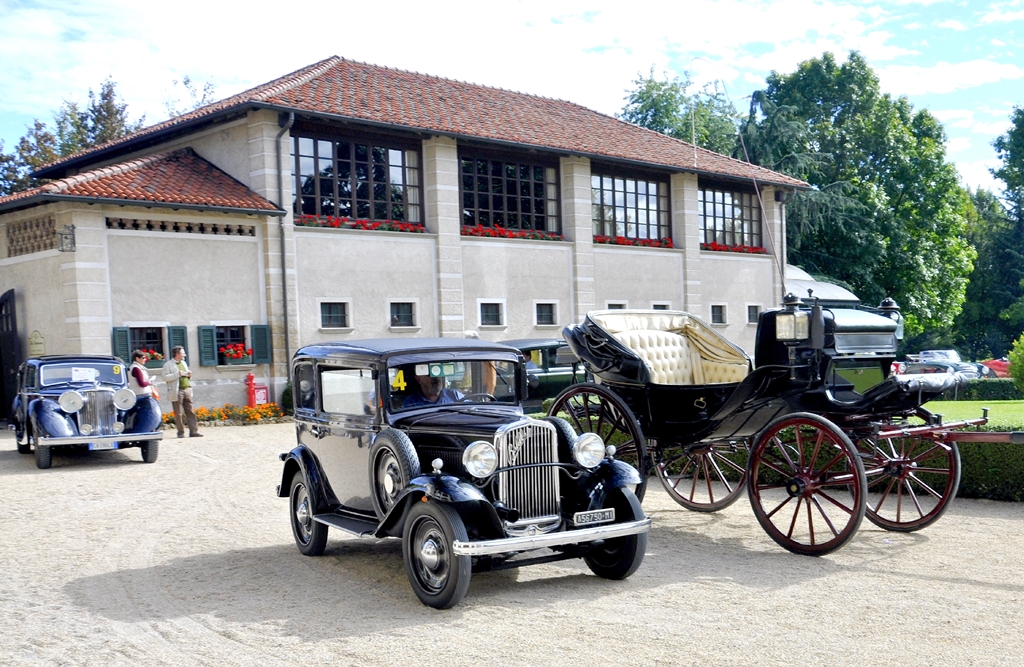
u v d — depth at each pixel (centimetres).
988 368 3388
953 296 4488
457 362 736
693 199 2897
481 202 2428
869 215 4034
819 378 757
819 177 4212
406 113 2250
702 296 2925
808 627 544
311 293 2084
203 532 893
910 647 502
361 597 643
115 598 657
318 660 507
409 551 631
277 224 2025
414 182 2314
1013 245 6212
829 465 725
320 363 780
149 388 1458
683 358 970
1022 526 824
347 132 2175
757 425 814
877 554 734
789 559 730
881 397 746
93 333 1764
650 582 666
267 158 2017
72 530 912
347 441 736
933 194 4306
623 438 1145
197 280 1917
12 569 755
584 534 622
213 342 1928
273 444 1582
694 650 506
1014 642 507
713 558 741
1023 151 5616
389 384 696
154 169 1992
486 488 639
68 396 1358
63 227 1745
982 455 952
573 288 2595
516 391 766
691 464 1023
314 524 773
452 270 2317
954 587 625
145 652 532
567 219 2600
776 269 3177
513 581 683
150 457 1402
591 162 2661
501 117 2562
